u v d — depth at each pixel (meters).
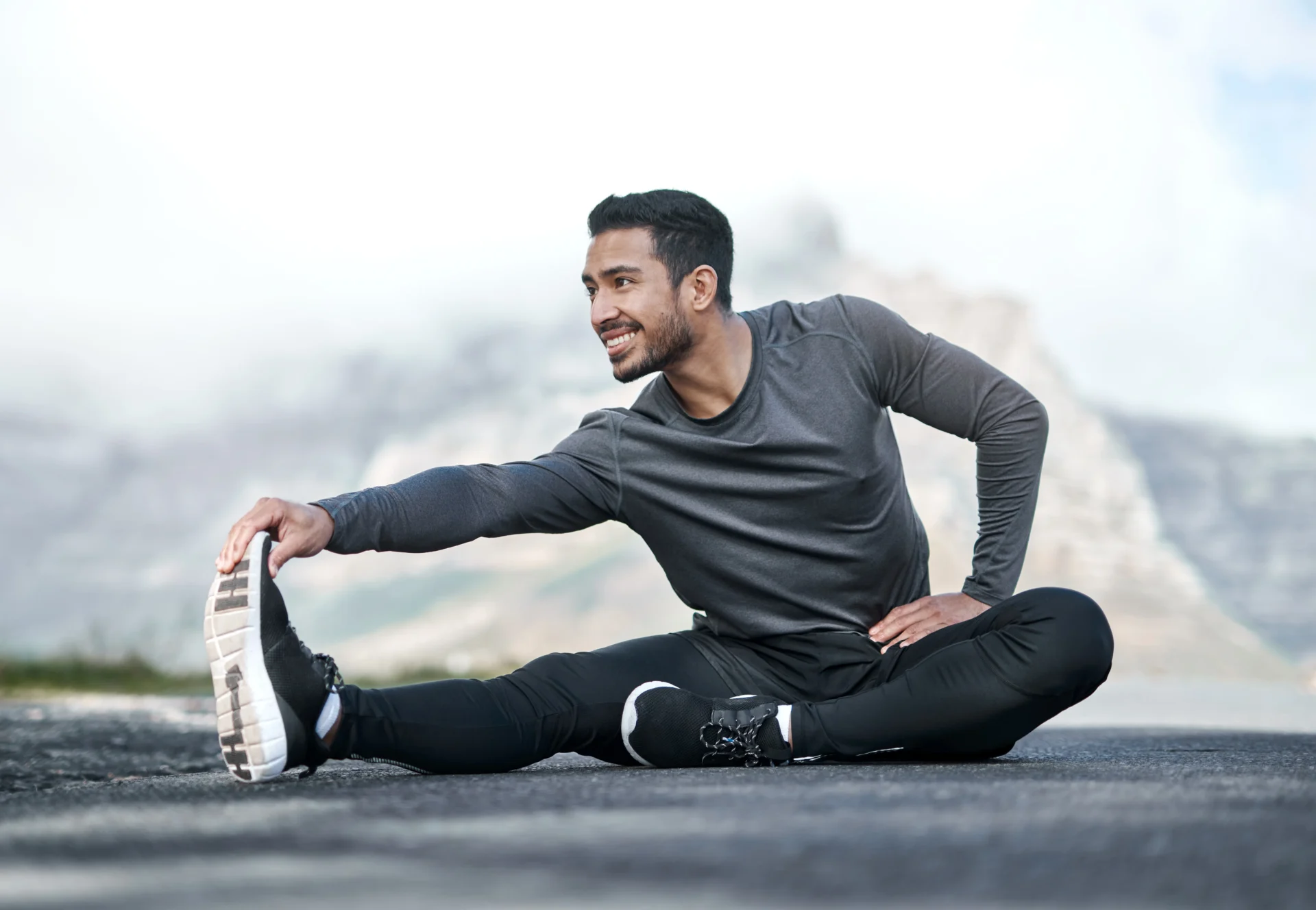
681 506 2.87
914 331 2.97
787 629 2.87
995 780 1.98
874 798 1.71
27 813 1.72
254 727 2.21
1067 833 1.39
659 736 2.53
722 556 2.87
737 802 1.68
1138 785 1.89
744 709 2.54
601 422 2.93
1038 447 2.99
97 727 4.93
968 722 2.47
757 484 2.84
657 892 1.12
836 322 2.95
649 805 1.66
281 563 2.31
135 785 2.37
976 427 2.96
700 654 2.88
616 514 2.94
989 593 3.02
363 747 2.36
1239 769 2.31
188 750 3.91
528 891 1.12
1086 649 2.42
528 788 1.95
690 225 2.81
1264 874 1.19
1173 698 8.91
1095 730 4.52
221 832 1.48
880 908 1.06
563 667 2.61
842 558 2.87
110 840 1.43
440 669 11.19
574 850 1.32
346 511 2.44
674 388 2.91
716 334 2.84
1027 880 1.16
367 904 1.08
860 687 2.83
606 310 2.82
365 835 1.43
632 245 2.80
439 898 1.10
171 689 9.46
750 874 1.19
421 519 2.58
